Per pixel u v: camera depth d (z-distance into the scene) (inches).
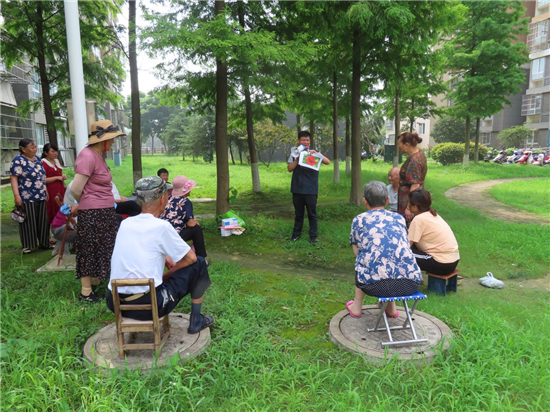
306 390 110.2
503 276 225.3
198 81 390.3
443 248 184.9
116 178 795.4
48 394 103.0
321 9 338.0
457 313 162.7
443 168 1023.0
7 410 93.7
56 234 211.9
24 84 824.3
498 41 917.8
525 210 463.8
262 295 186.2
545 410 100.2
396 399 105.3
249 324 149.0
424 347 130.0
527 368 114.9
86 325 146.8
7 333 135.6
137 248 116.7
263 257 259.3
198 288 133.6
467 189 673.0
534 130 1786.4
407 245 132.5
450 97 984.3
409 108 1014.4
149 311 117.6
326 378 114.6
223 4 314.8
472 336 135.6
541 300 185.6
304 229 329.4
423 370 115.3
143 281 111.0
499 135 1774.1
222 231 307.3
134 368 114.3
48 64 577.3
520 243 283.7
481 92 929.5
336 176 636.1
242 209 443.5
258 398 105.1
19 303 162.1
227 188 336.2
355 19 322.7
